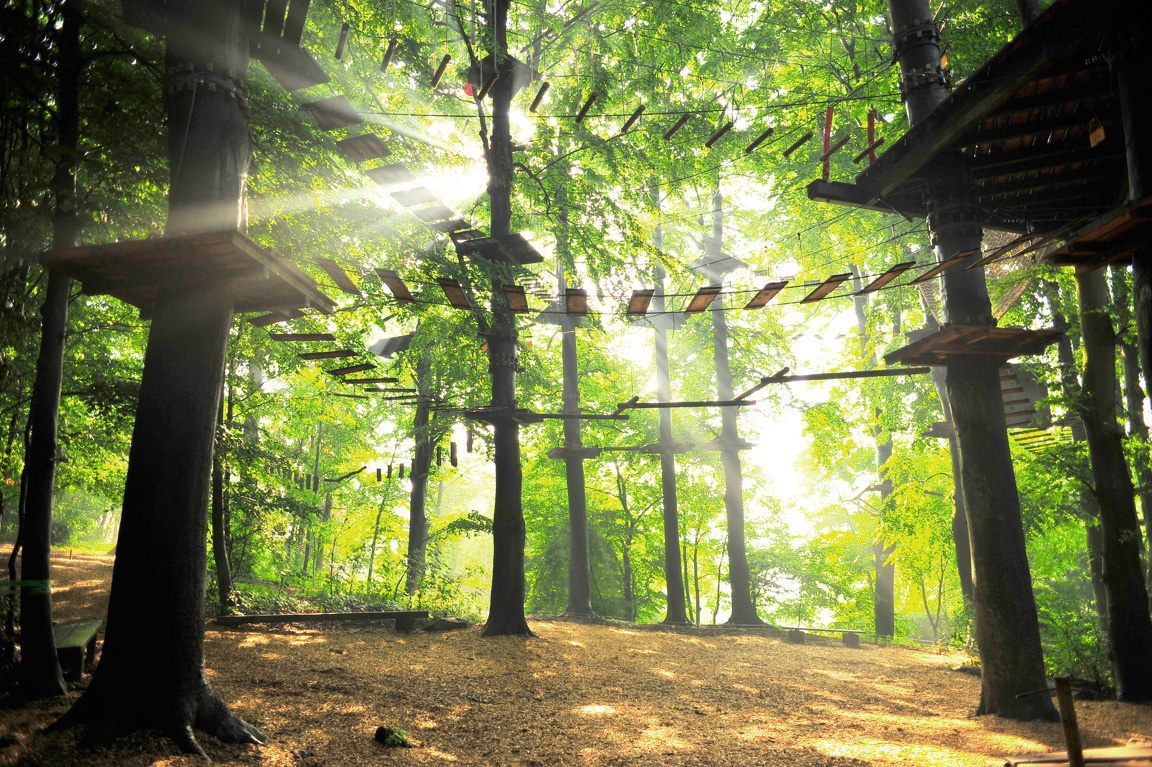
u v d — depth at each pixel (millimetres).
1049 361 14414
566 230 15203
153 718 5805
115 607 6008
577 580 19938
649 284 15414
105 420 12820
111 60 8727
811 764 6160
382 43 12586
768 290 6895
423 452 19734
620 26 16562
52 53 7980
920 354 8812
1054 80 7566
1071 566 16641
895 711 8719
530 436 25953
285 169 10500
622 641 14711
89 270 6000
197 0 6836
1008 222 10203
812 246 18328
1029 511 13914
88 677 7945
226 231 5371
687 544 29375
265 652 10305
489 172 14734
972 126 7852
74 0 7891
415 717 7473
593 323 15984
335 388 18500
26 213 7250
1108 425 9656
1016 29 14188
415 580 17859
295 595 17219
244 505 15930
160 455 6211
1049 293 13781
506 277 12930
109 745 5508
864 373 9188
